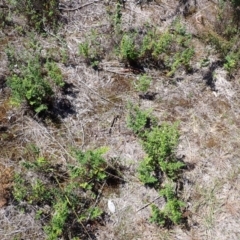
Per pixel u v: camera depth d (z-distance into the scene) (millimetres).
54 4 2049
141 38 2039
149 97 1879
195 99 1898
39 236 1492
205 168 1714
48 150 1682
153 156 1634
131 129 1770
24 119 1742
